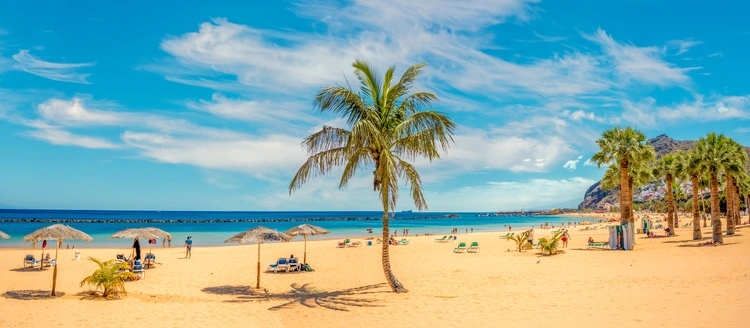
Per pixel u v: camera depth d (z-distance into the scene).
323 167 13.85
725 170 27.08
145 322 10.20
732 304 9.59
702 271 14.83
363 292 14.16
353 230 80.12
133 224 96.88
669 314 9.07
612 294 11.64
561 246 28.95
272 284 16.38
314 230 20.25
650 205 182.50
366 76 13.97
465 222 138.62
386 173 12.63
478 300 11.80
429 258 24.55
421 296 12.96
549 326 8.70
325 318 10.49
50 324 9.95
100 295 13.70
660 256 20.61
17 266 21.67
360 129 12.15
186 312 11.34
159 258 26.22
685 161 31.91
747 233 34.78
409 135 13.75
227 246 39.44
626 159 27.69
